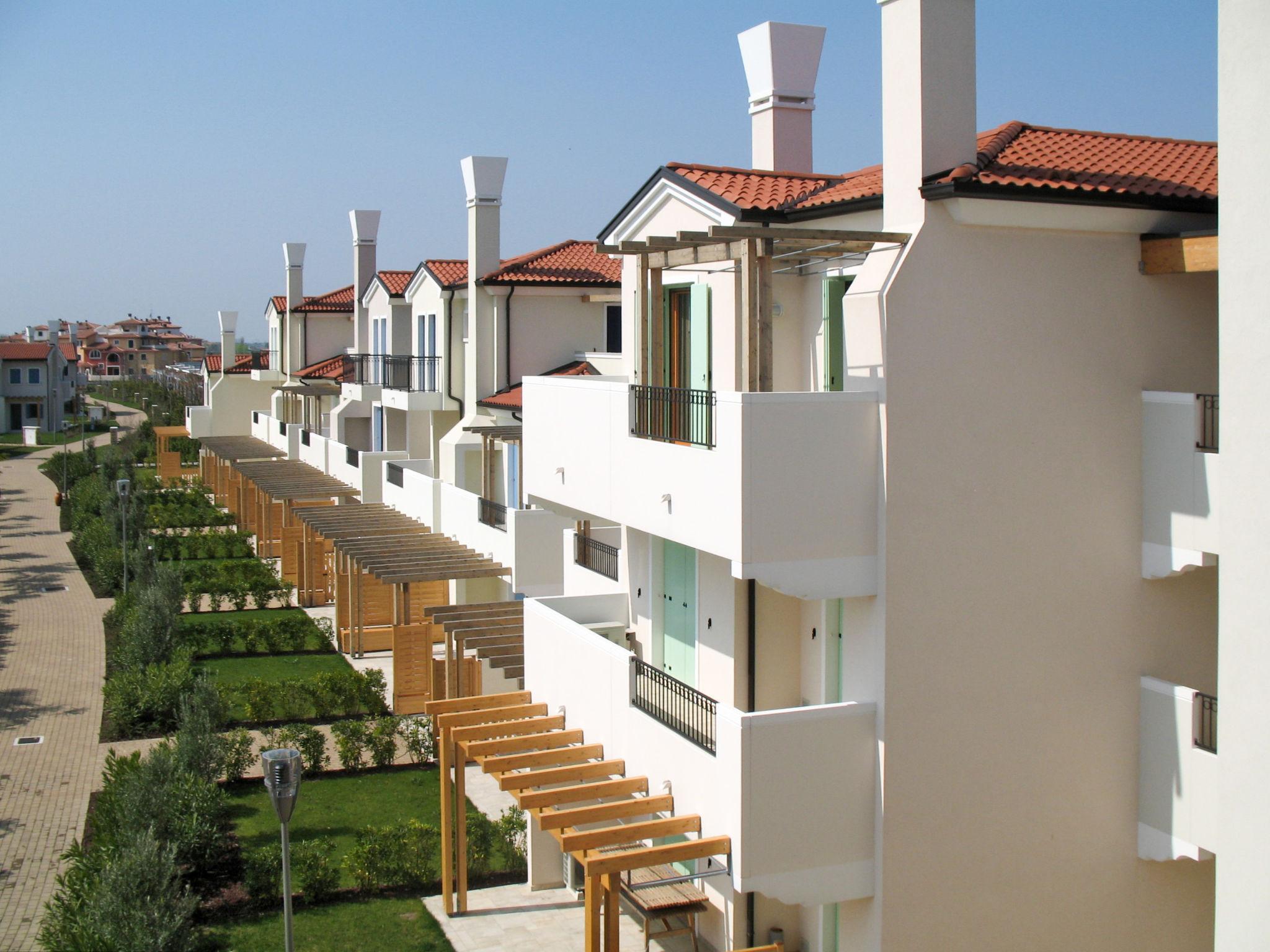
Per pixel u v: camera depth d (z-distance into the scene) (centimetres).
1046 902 1174
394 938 1452
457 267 3394
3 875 1631
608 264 3069
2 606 3384
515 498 2722
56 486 6247
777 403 1062
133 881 1304
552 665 1550
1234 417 854
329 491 3616
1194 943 1254
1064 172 1129
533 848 1602
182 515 4709
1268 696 835
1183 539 1155
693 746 1165
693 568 1462
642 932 1468
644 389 1311
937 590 1108
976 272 1109
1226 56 849
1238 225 846
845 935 1151
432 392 3316
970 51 1111
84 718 2359
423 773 2086
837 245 1117
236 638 2938
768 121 1691
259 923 1497
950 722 1120
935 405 1097
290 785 1145
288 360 5341
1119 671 1195
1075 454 1163
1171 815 1173
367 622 2983
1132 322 1182
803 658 1334
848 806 1101
